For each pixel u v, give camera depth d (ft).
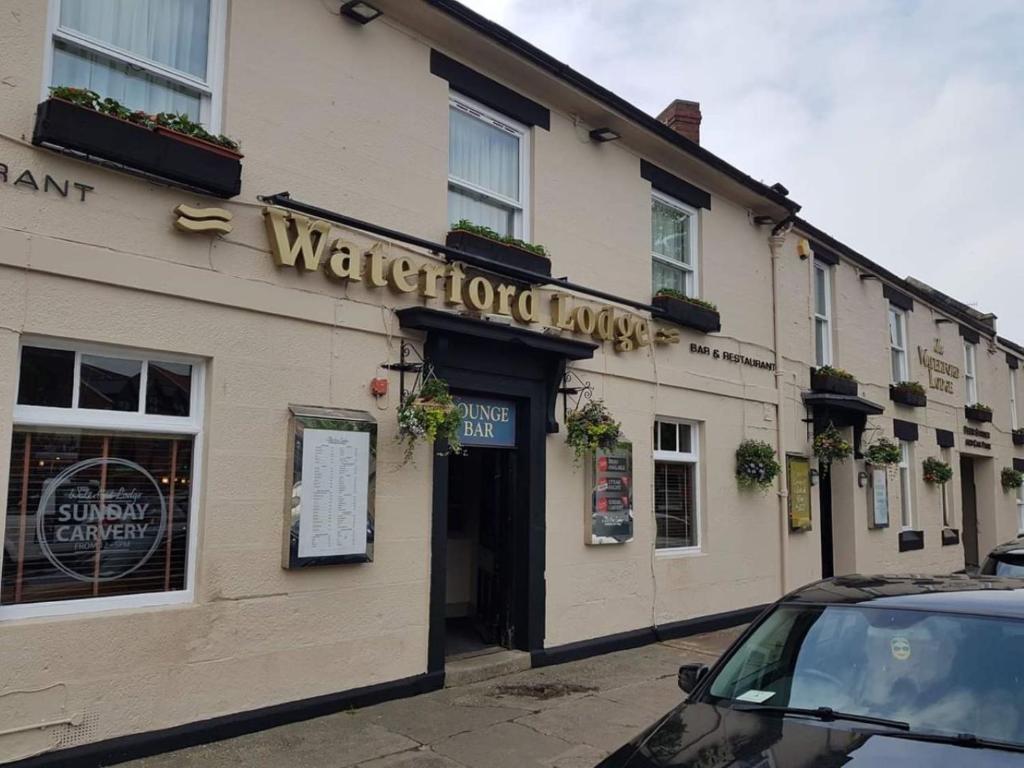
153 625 17.65
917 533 52.80
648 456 31.91
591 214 30.68
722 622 34.53
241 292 19.66
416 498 23.29
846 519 45.68
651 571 31.58
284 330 20.56
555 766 17.85
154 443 18.67
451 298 24.09
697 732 11.83
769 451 36.78
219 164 18.92
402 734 19.56
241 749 18.04
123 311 17.76
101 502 17.79
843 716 11.76
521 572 26.99
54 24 17.56
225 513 19.10
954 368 61.46
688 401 34.24
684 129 41.86
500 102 27.37
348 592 21.38
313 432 20.49
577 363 29.01
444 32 25.21
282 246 20.13
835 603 14.15
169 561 18.67
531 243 27.96
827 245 45.55
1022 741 10.69
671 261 34.99
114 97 18.79
